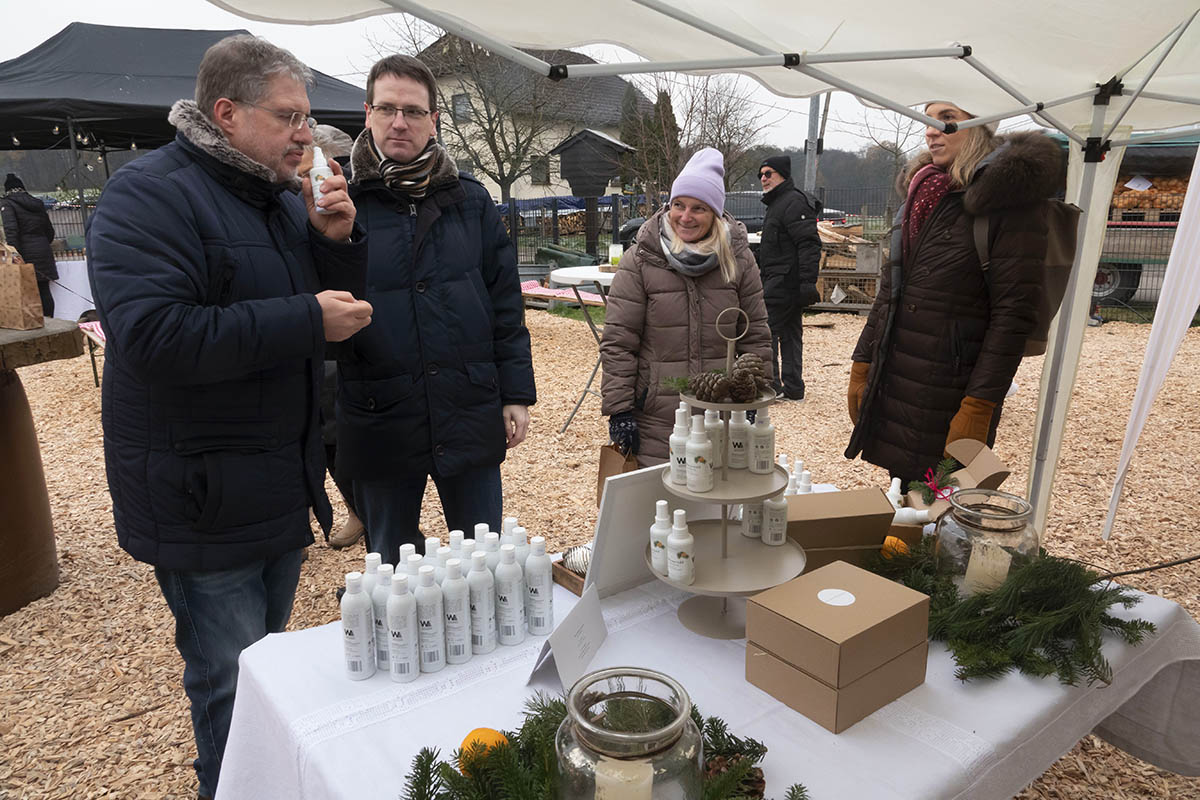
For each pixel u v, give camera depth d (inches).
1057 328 117.3
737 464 64.4
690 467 59.1
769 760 46.1
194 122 65.9
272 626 81.2
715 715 50.5
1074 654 55.6
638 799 35.1
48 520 135.1
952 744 47.6
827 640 47.8
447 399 92.5
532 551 60.7
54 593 135.2
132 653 116.6
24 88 267.6
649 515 66.5
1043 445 122.3
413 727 50.1
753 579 58.5
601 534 63.0
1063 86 102.8
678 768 36.3
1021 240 96.8
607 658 57.5
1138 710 69.5
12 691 107.3
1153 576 135.3
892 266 110.6
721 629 61.3
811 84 110.7
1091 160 109.1
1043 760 51.7
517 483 191.2
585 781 35.8
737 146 512.7
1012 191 94.3
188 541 68.2
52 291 351.3
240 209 68.9
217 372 63.5
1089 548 148.1
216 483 67.2
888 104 86.1
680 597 67.2
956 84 101.7
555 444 222.1
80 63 288.5
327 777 45.4
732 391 61.0
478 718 51.1
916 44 83.0
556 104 701.3
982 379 101.3
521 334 102.4
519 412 101.7
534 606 61.2
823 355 329.1
